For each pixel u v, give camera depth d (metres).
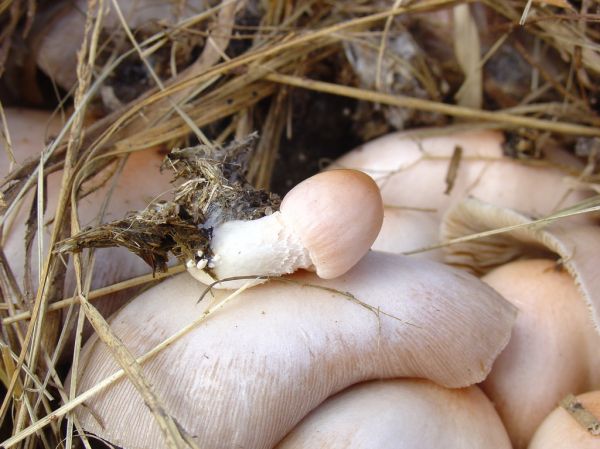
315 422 0.17
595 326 0.18
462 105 0.26
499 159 0.24
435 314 0.17
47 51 0.23
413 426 0.17
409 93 0.26
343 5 0.26
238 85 0.24
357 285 0.17
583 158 0.25
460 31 0.26
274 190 0.27
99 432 0.16
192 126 0.22
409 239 0.23
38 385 0.18
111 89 0.23
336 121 0.27
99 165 0.21
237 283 0.17
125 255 0.20
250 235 0.16
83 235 0.17
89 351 0.18
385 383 0.18
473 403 0.18
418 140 0.25
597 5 0.23
